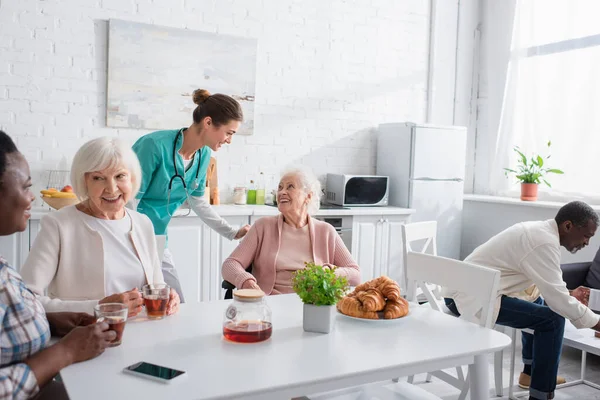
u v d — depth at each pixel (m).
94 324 1.37
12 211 1.23
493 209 4.92
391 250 4.61
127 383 1.21
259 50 4.50
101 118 4.01
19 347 1.21
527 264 2.53
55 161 3.90
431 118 5.24
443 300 3.04
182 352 1.40
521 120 5.05
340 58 4.82
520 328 2.63
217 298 3.96
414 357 1.43
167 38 4.12
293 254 2.38
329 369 1.33
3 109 3.74
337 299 1.60
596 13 4.46
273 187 4.64
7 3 3.70
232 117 2.60
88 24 3.92
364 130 4.98
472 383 1.58
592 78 4.49
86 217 1.80
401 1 5.05
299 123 4.70
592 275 3.56
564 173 4.67
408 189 4.69
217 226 2.94
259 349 1.45
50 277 1.71
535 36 4.92
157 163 2.57
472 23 5.37
